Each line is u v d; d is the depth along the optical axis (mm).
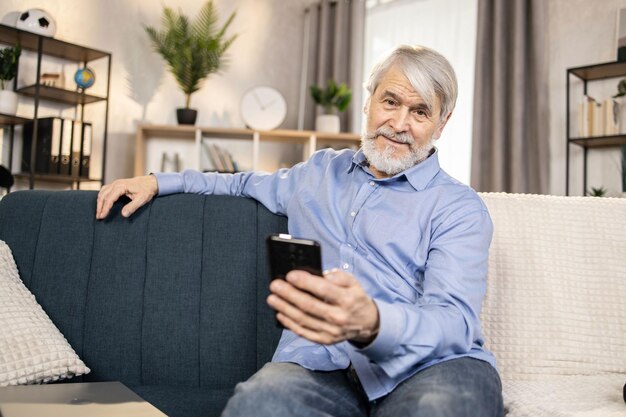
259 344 1399
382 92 1336
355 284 898
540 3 3527
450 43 4066
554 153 3604
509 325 1348
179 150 4402
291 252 907
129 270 1428
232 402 911
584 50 3516
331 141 4418
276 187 1501
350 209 1319
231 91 4598
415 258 1229
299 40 4887
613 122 3250
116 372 1387
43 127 3564
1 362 1154
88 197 1500
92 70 3729
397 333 941
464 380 978
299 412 909
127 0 4133
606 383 1200
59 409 952
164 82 4324
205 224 1467
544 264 1383
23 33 3395
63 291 1417
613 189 3434
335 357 1148
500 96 3586
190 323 1399
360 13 4473
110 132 4074
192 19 4414
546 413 1029
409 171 1308
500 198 1466
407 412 879
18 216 1479
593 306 1352
